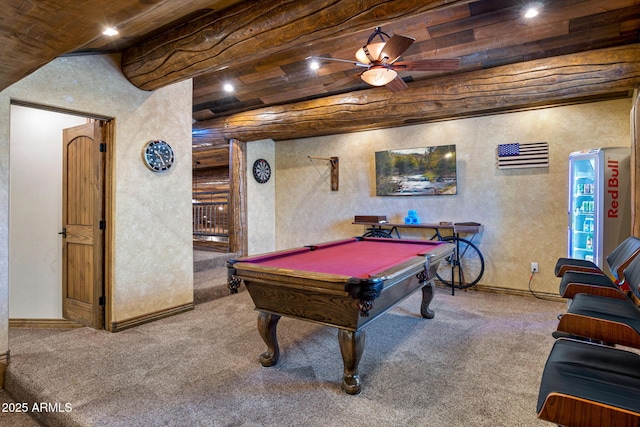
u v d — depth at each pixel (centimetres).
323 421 194
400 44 277
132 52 325
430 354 277
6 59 180
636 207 330
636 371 143
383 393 222
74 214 364
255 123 546
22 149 375
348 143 588
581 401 116
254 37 254
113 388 229
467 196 490
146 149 355
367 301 194
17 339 338
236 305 422
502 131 465
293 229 652
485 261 479
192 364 263
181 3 207
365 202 574
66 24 149
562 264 325
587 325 190
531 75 377
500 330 329
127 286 342
